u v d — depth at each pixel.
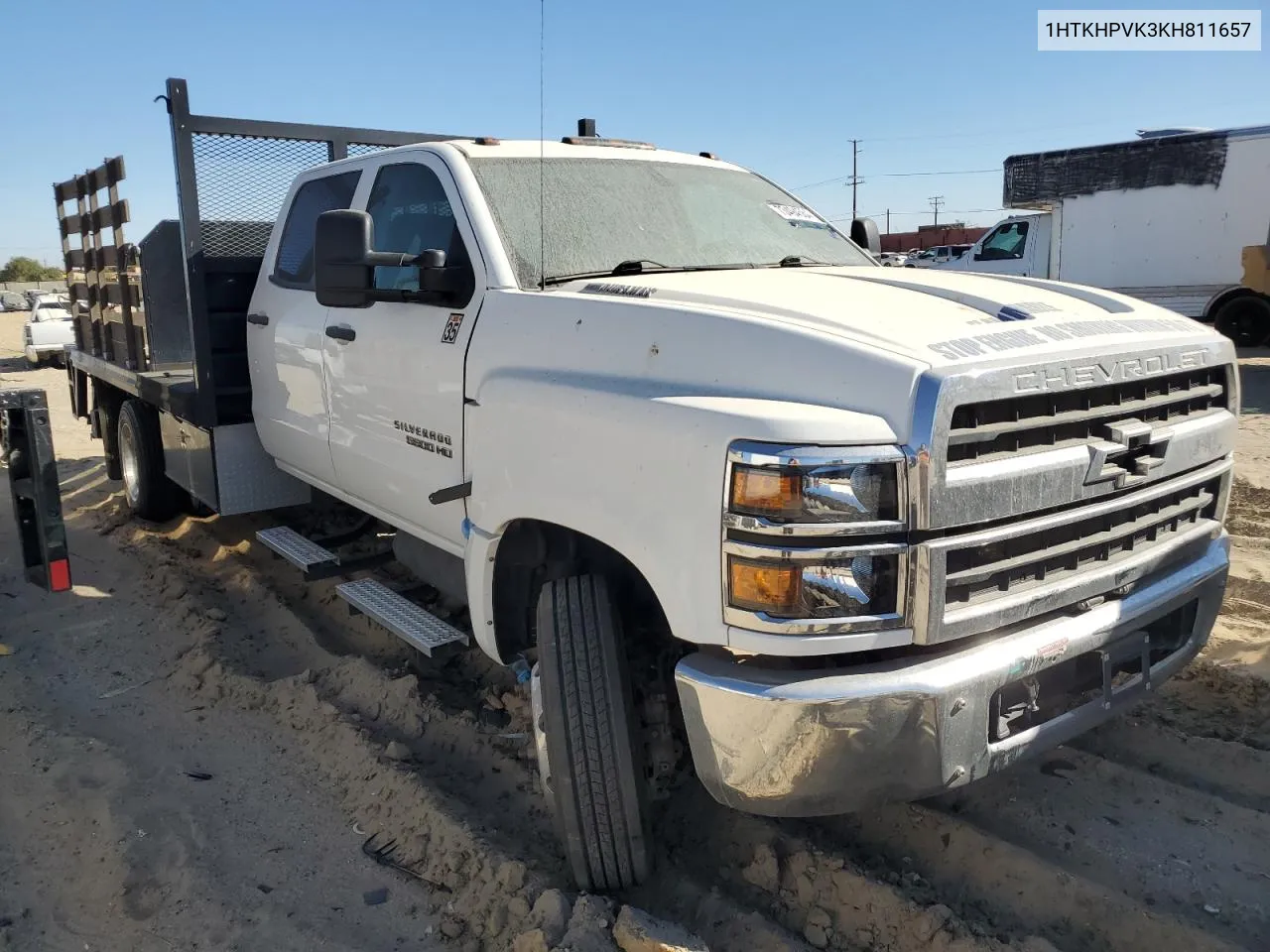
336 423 4.43
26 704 4.54
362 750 3.95
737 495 2.41
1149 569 2.98
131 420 6.95
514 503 3.17
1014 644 2.61
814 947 2.83
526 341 3.23
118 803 3.70
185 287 6.44
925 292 3.16
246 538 6.70
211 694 4.59
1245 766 3.57
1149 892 2.96
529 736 4.04
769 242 4.21
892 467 2.37
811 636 2.38
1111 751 3.73
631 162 4.27
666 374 2.78
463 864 3.27
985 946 2.71
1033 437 2.60
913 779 2.50
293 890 3.23
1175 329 3.14
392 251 4.13
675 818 3.38
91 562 6.55
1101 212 16.59
